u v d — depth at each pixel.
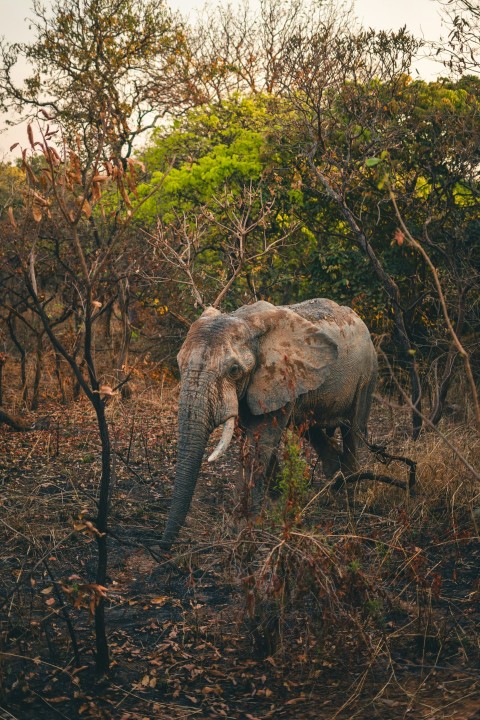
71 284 11.34
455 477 7.32
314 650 4.60
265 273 13.73
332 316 7.67
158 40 17.67
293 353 6.70
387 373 12.21
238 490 6.43
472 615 5.14
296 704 4.17
